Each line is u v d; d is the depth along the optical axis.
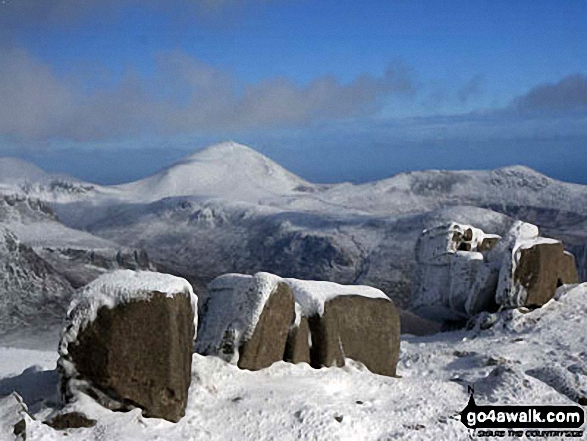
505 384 9.98
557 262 18.56
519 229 18.92
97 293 8.01
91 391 7.92
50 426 7.52
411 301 22.03
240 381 9.23
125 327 7.88
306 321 10.41
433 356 14.67
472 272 19.67
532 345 15.45
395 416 8.78
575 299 18.16
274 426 8.01
